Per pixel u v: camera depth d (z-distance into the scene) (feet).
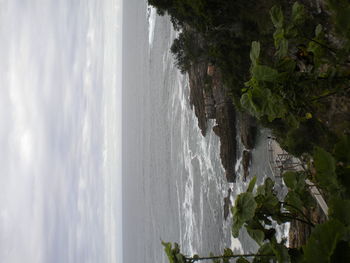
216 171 81.25
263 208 15.65
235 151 69.87
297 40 17.06
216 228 77.46
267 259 13.97
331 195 13.15
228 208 72.38
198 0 47.65
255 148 61.11
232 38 48.75
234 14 46.60
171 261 15.25
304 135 32.45
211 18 48.29
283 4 36.27
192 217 94.53
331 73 15.10
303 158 35.65
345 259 9.50
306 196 16.28
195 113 92.07
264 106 14.80
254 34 44.83
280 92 14.48
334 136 28.89
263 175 58.65
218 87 70.95
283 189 48.39
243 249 62.85
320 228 10.02
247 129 60.59
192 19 56.08
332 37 24.30
